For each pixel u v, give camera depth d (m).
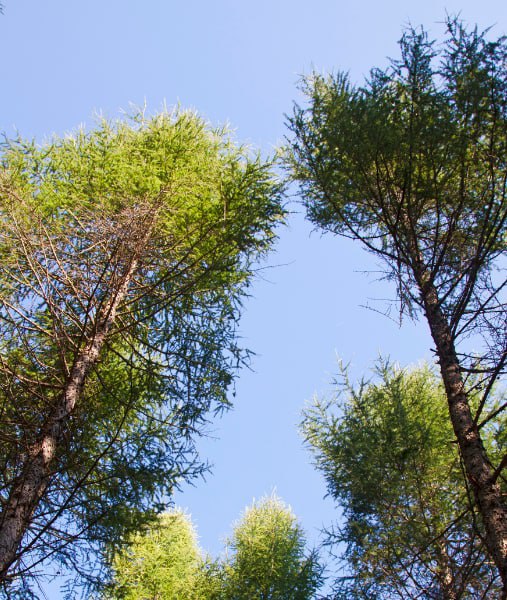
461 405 5.70
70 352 7.78
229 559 12.06
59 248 7.31
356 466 8.41
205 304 8.72
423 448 8.34
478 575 6.38
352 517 8.45
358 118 6.83
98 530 6.50
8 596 5.57
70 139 9.27
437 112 6.43
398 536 7.48
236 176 9.02
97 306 7.78
